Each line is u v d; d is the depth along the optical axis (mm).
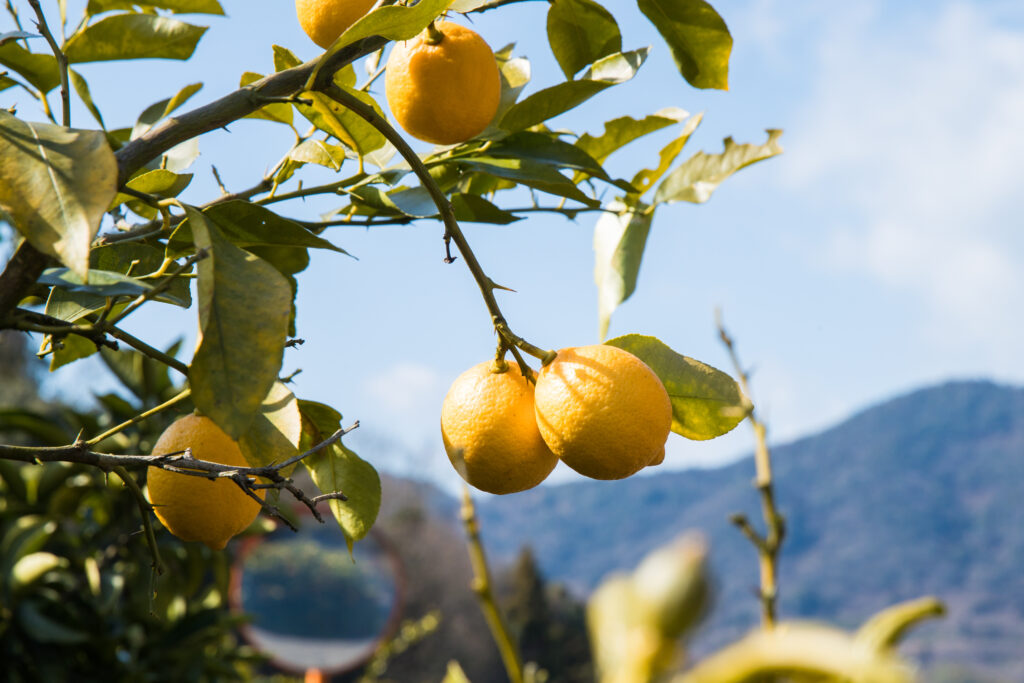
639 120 1170
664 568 391
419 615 13133
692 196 1193
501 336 973
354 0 1024
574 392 941
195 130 967
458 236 980
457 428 973
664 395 957
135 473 1846
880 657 395
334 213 1141
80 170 892
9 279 933
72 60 1091
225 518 1004
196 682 1971
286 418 1001
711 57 1116
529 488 983
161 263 1090
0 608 1719
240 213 1005
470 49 1015
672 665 383
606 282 1204
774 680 374
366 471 1070
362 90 1066
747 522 1030
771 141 1187
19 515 1841
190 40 1092
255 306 913
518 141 1104
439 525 14914
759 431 1065
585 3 1104
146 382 1938
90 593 1908
